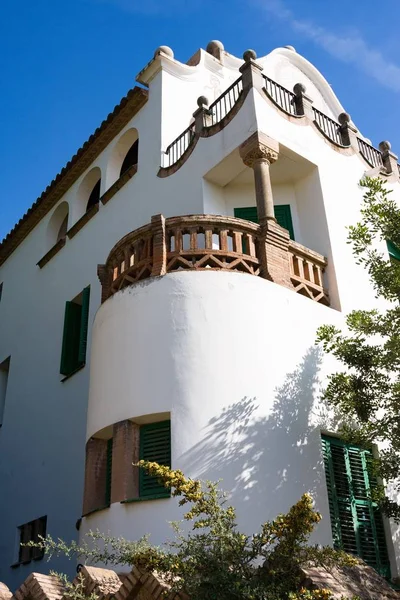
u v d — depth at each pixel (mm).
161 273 11352
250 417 10219
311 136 14680
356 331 11023
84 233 18734
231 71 19219
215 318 10812
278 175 14828
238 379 10422
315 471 10562
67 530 15180
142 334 10992
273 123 13828
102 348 11633
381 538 11375
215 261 11508
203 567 6625
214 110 16625
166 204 15219
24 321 21125
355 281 13680
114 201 17500
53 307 19359
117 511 10008
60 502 15828
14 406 19875
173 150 16109
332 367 11789
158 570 6812
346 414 11250
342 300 13156
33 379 19234
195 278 11125
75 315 18422
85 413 16016
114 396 10898
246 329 10867
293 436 10547
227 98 17031
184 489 7336
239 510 9438
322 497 10453
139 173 16609
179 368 10461
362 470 11625
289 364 11102
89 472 11172
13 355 21156
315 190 14430
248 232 12078
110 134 18469
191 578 6484
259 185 12914
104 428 10898
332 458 11211
